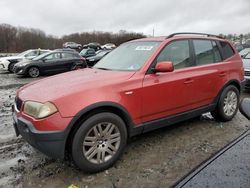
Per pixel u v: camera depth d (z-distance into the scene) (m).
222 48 5.16
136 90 3.61
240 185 1.44
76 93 3.16
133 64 4.00
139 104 3.67
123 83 3.52
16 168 3.55
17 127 3.46
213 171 1.59
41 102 3.10
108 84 3.42
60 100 3.07
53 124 3.01
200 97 4.55
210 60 4.86
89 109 3.17
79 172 3.41
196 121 5.30
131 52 4.36
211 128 4.91
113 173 3.37
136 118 3.67
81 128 3.15
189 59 4.47
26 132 3.18
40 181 3.23
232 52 5.37
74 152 3.16
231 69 5.14
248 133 2.04
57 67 14.96
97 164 3.33
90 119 3.21
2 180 3.26
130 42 4.80
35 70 14.39
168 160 3.69
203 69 4.59
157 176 3.29
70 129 3.08
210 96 4.75
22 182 3.22
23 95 3.47
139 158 3.75
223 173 1.56
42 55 14.95
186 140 4.36
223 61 5.08
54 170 3.47
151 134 4.61
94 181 3.20
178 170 3.43
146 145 4.17
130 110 3.57
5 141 4.49
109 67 4.28
